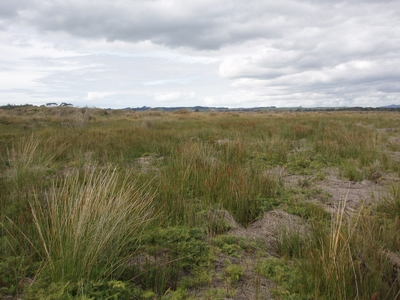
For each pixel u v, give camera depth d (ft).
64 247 10.19
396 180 22.84
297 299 9.66
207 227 14.56
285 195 19.22
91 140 36.55
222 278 10.80
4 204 15.65
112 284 9.52
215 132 48.55
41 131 47.24
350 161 28.30
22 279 10.04
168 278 10.62
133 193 15.10
